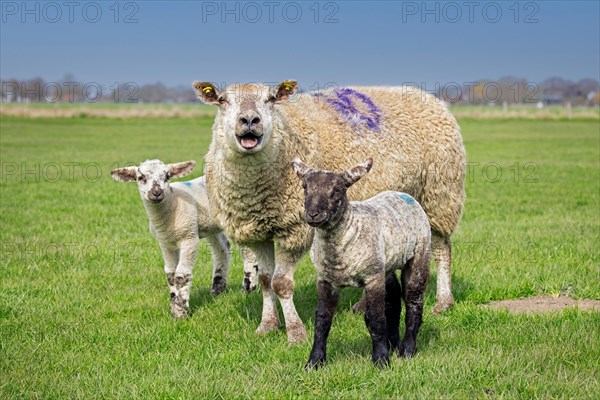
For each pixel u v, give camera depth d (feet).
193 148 124.77
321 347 23.66
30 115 221.05
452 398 21.24
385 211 23.91
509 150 122.11
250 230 28.99
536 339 26.53
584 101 363.97
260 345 27.07
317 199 21.74
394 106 33.37
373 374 22.99
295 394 22.18
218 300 34.65
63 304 33.17
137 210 61.26
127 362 25.52
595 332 26.76
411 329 25.02
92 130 172.14
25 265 40.63
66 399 22.24
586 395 21.09
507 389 21.99
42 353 26.40
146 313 32.37
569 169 93.25
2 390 22.41
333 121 31.27
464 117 228.84
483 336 27.25
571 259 40.01
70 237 49.03
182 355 26.40
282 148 28.25
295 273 39.47
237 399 21.93
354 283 22.99
